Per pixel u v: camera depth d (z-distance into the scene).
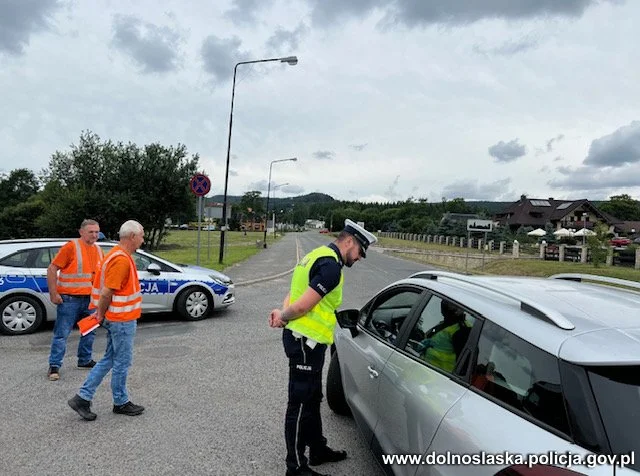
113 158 35.53
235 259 24.09
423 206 113.94
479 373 2.42
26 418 4.46
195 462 3.69
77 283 5.57
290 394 3.40
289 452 3.40
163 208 35.94
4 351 6.79
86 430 4.22
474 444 2.11
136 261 8.95
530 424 2.00
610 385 1.90
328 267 3.24
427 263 32.25
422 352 2.99
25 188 86.75
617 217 107.69
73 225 33.47
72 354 6.64
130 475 3.48
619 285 3.12
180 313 9.12
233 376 5.82
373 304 4.11
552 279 3.54
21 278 7.80
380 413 3.22
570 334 2.12
